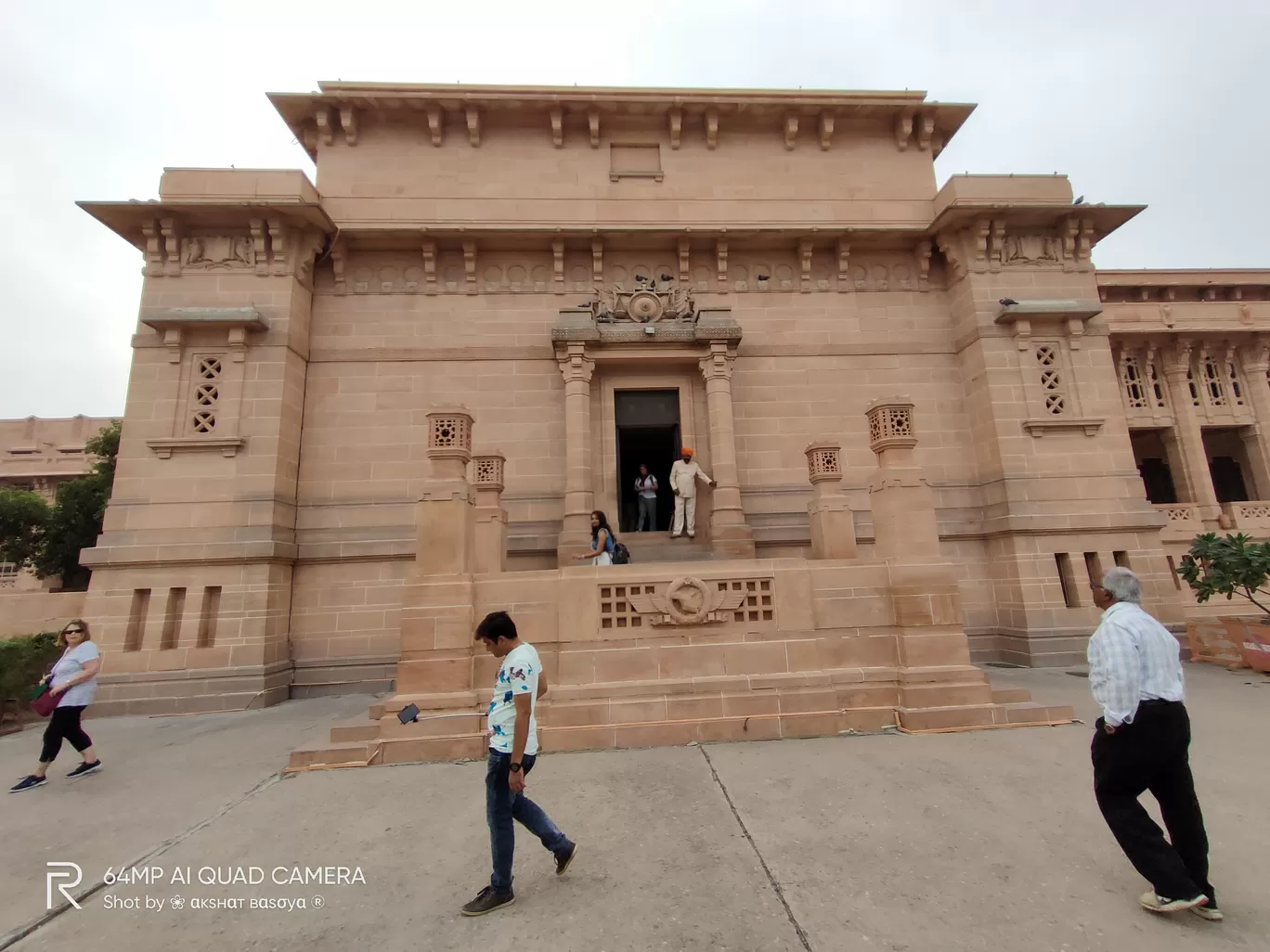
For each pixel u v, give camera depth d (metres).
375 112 13.86
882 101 14.56
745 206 14.37
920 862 4.08
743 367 13.71
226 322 11.57
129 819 5.41
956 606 7.64
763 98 14.28
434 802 5.50
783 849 4.32
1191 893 3.34
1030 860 4.07
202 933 3.61
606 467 13.00
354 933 3.53
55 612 12.12
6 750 8.17
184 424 11.53
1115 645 3.61
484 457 10.32
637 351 13.10
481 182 13.91
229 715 9.84
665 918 3.53
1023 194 13.61
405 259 13.55
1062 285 13.63
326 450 12.52
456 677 7.04
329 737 7.47
